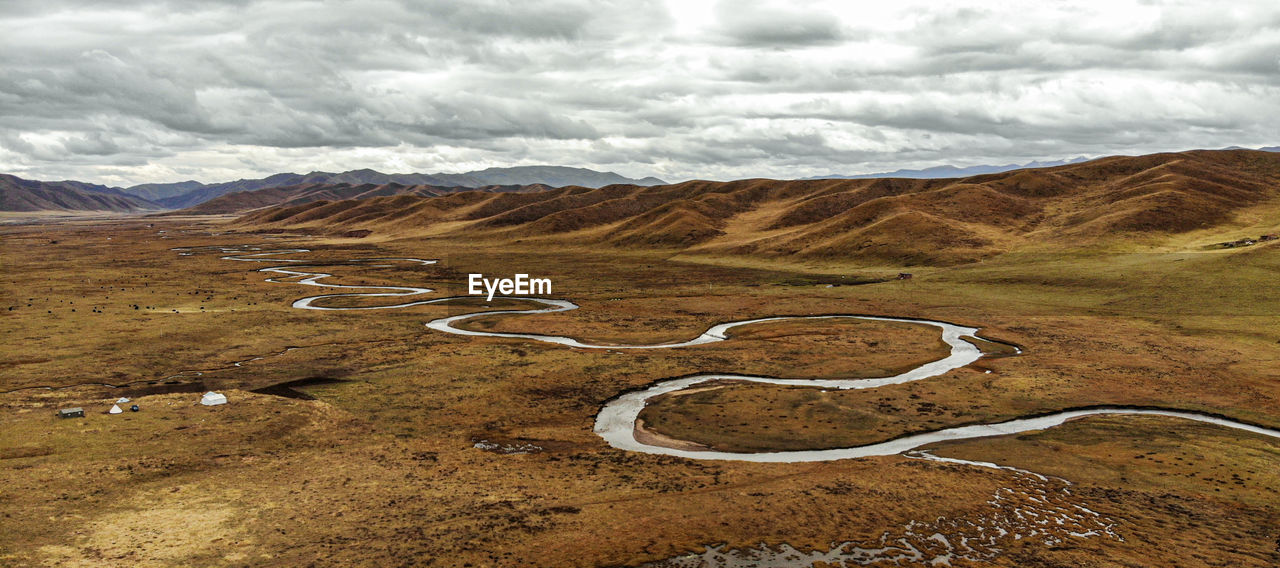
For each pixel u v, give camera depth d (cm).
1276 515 4006
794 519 3872
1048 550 3600
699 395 6309
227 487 4216
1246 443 5097
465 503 4041
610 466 4666
